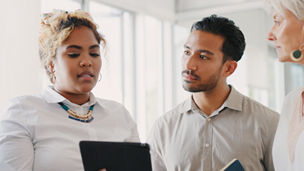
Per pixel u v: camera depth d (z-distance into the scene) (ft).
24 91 9.11
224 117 6.26
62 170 4.74
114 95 13.78
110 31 13.67
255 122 6.12
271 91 14.42
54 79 5.21
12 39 8.93
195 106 6.38
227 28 6.09
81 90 4.96
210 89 6.08
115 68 13.84
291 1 4.15
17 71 8.98
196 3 15.84
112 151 4.29
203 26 6.08
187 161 6.20
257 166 5.99
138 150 4.39
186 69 6.00
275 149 4.88
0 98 8.63
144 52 15.17
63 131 4.99
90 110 5.33
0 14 8.74
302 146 4.35
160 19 15.81
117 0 13.41
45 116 4.98
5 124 4.80
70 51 4.92
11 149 4.61
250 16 14.65
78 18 5.07
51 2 11.00
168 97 16.22
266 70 14.42
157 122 6.72
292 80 14.32
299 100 4.79
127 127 5.67
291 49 4.36
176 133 6.42
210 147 6.16
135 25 14.92
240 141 6.06
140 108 15.12
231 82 14.85
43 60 5.14
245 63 14.71
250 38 14.66
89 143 4.23
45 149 4.79
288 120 4.85
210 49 5.95
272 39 4.59
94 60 5.06
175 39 16.25
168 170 6.37
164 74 16.31
